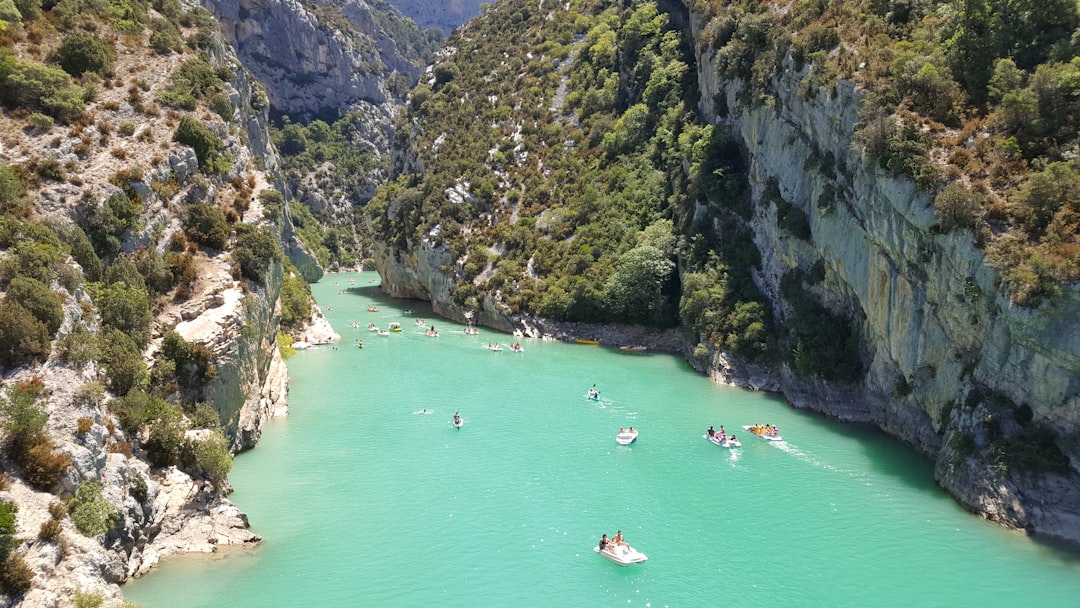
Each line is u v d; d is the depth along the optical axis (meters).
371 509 39.91
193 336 43.03
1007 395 40.50
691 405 59.69
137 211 46.06
